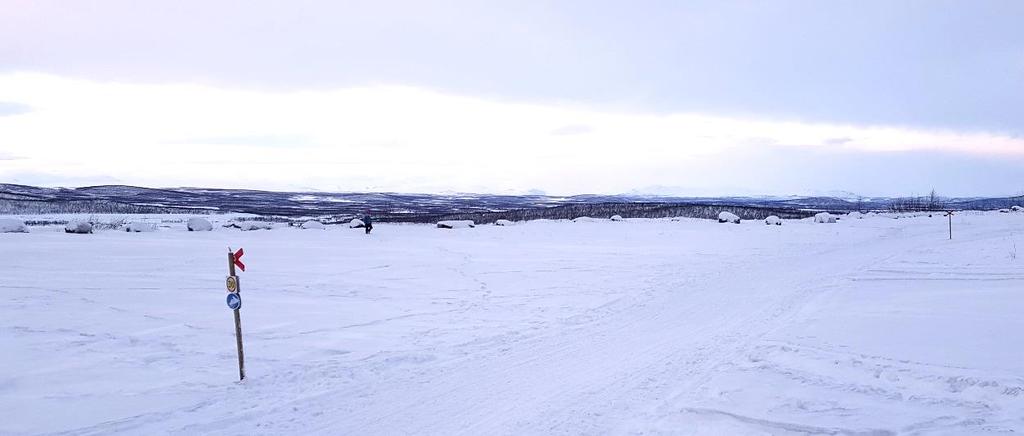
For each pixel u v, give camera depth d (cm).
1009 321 1142
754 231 4644
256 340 1214
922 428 630
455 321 1419
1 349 1121
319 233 4678
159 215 10219
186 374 966
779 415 691
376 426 729
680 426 683
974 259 2267
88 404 818
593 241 3875
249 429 724
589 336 1227
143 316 1458
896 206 12688
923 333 1076
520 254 3062
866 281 1850
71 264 2505
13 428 727
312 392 864
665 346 1102
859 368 871
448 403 809
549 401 801
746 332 1195
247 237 4178
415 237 4269
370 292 1877
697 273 2244
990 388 742
